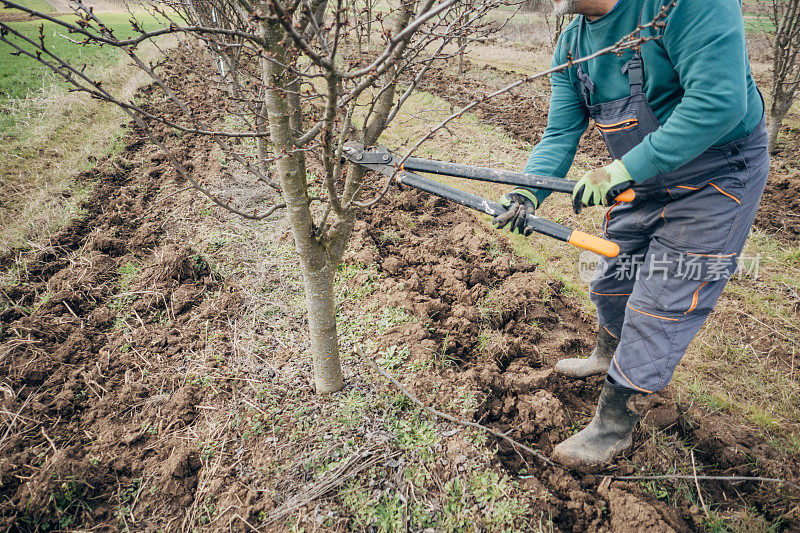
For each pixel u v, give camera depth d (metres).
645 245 2.46
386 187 1.99
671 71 1.98
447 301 3.76
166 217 4.77
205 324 3.40
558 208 5.27
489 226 4.93
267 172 5.25
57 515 2.30
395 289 3.65
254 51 1.75
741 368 3.25
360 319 3.40
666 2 1.86
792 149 6.89
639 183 2.06
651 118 2.11
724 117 1.79
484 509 2.24
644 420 2.74
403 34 1.33
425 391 2.79
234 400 2.82
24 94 9.70
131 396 2.89
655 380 2.22
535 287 3.87
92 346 3.30
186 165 6.04
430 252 4.33
